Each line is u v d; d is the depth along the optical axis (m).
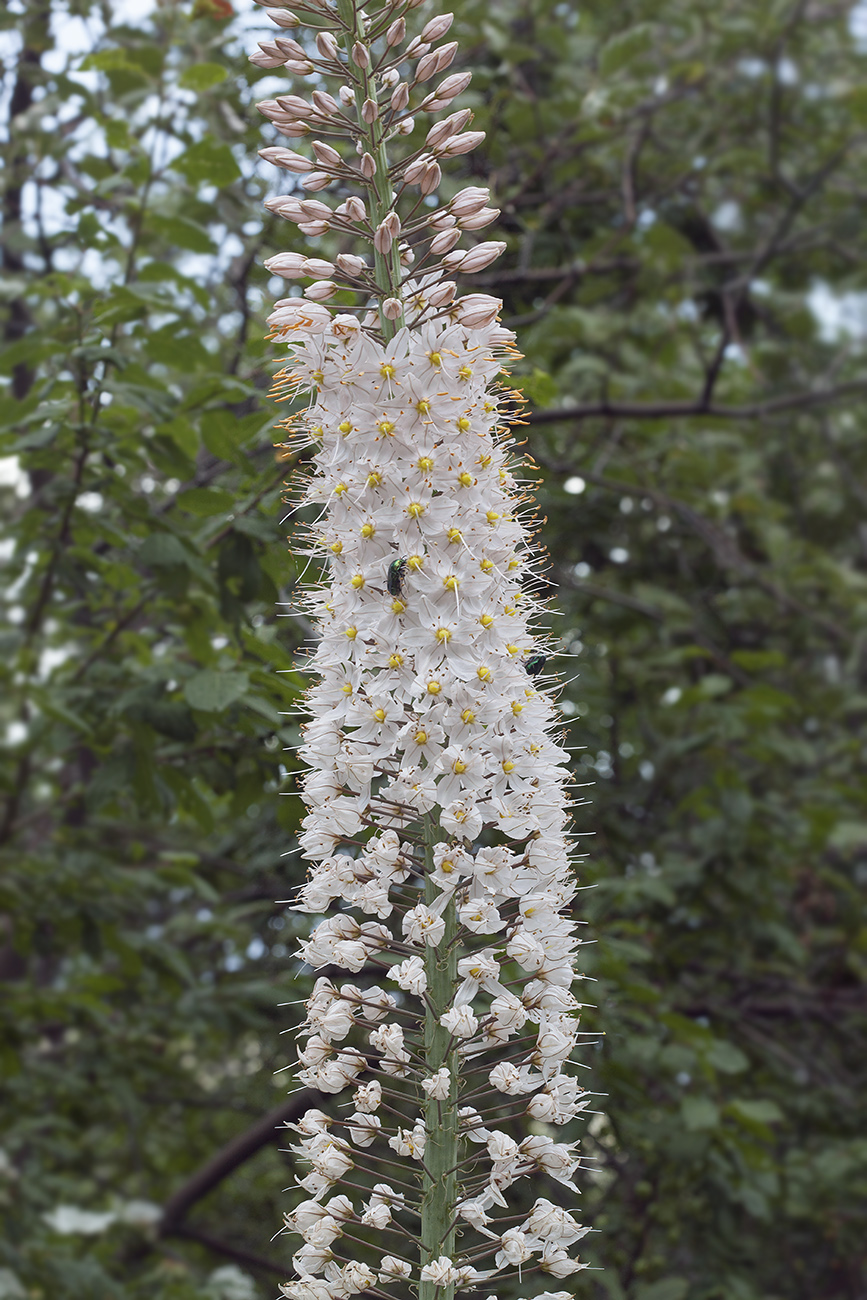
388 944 2.71
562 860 2.73
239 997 6.80
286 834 6.05
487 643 2.72
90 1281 6.41
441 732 2.63
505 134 7.25
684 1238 6.29
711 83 8.53
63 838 6.54
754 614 9.45
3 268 7.04
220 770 4.68
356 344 2.71
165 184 5.62
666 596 7.90
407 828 2.83
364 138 2.94
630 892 5.66
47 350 4.39
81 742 4.89
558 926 2.71
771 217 9.70
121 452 4.38
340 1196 2.66
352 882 2.74
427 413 2.67
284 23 2.97
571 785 2.88
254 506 4.33
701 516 8.95
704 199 9.66
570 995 2.68
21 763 5.46
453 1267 2.46
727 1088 6.87
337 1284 2.55
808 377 10.44
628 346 8.54
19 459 4.68
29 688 4.43
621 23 8.19
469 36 6.40
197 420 4.61
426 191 2.89
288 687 4.02
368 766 2.67
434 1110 2.62
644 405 7.23
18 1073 6.57
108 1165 9.65
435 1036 2.65
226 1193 9.39
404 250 2.88
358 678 2.71
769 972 8.22
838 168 9.48
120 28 5.60
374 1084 2.62
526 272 6.89
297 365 2.94
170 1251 7.80
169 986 6.63
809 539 10.91
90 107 5.17
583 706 6.76
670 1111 5.98
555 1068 2.69
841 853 9.02
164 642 5.69
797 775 9.32
